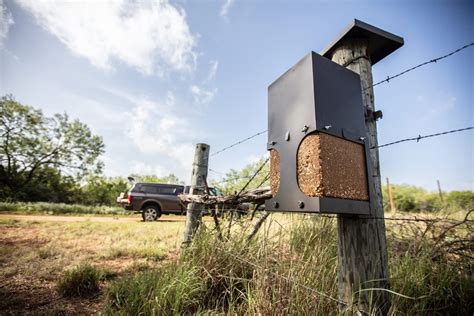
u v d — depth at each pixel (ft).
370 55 5.62
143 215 32.68
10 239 14.60
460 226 8.05
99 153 83.97
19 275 8.38
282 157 4.02
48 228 19.65
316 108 3.43
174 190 34.50
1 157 70.85
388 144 4.89
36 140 75.97
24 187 70.44
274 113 4.41
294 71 3.97
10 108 71.56
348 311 4.11
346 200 3.51
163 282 6.42
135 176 100.83
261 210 8.97
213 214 9.89
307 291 5.11
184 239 10.18
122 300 6.31
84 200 76.59
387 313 4.08
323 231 8.79
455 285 5.84
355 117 4.08
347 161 3.72
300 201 3.49
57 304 6.35
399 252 8.20
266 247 6.97
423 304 5.01
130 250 11.84
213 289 6.83
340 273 4.57
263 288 5.32
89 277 7.38
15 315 5.71
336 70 3.96
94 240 14.71
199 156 11.16
